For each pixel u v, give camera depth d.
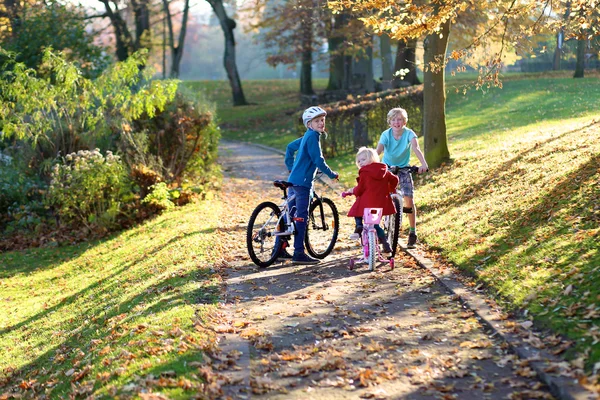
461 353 5.49
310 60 42.72
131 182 15.84
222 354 5.71
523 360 5.10
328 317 6.68
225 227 12.16
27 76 16.70
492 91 33.88
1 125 16.80
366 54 37.19
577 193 8.87
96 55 23.84
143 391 4.88
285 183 8.91
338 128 22.64
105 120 17.33
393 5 10.58
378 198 8.38
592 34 11.36
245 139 34.06
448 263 8.38
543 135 15.22
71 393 5.59
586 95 27.23
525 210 9.20
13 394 6.74
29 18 23.58
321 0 29.39
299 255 9.00
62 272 12.35
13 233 16.23
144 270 10.07
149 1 43.97
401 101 23.11
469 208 10.63
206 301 7.40
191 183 17.25
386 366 5.31
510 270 7.27
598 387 4.37
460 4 10.45
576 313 5.67
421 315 6.54
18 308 10.46
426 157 15.23
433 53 14.77
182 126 17.12
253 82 61.91
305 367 5.36
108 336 6.94
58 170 15.17
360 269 8.66
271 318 6.74
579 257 6.84
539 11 11.79
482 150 15.41
